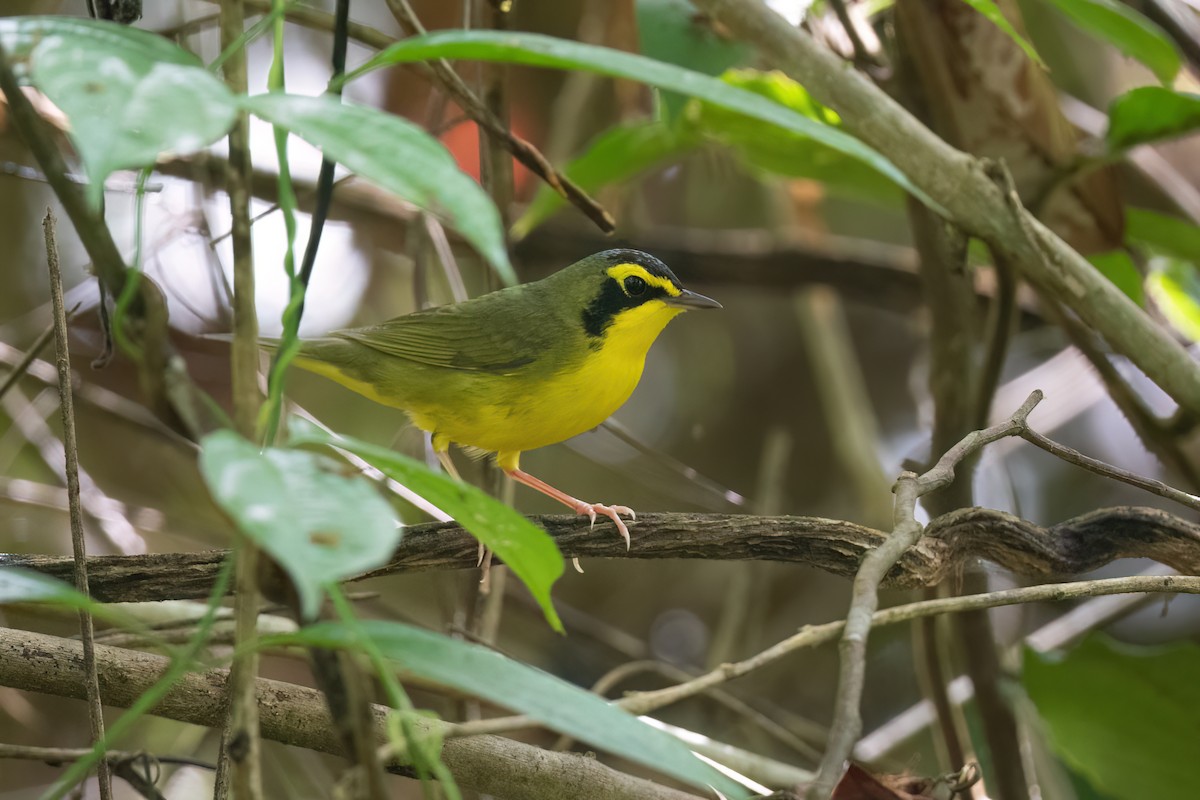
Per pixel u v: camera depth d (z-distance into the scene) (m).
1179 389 8.53
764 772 9.49
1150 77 15.17
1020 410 6.97
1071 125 10.28
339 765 12.32
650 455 12.45
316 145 3.28
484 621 10.29
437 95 11.20
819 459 17.81
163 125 3.10
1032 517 16.69
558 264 15.49
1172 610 15.46
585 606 17.31
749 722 13.23
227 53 4.20
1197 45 11.18
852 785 7.23
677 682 12.12
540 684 4.08
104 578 7.02
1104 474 6.90
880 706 15.62
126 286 4.33
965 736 10.33
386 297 16.59
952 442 10.19
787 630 16.17
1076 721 8.77
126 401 13.30
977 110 9.88
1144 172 12.14
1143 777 8.70
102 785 6.04
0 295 15.11
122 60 3.31
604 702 4.16
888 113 8.43
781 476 14.63
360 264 16.42
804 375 18.06
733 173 15.18
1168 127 9.14
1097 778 8.80
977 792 9.15
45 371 12.07
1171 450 10.12
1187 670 8.38
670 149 11.69
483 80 10.07
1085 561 7.70
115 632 8.12
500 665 4.11
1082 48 15.53
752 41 8.36
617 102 15.09
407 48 4.24
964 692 11.38
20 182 14.98
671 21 8.33
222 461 3.20
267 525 3.03
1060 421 13.74
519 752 7.32
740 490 17.89
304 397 16.70
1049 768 11.66
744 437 18.08
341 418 16.72
